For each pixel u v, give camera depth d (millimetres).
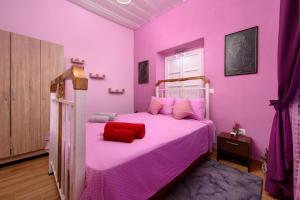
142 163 1010
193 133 1685
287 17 1284
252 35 2078
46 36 2664
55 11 2766
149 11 3273
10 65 2045
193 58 3129
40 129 2309
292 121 1326
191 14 2824
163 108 2904
